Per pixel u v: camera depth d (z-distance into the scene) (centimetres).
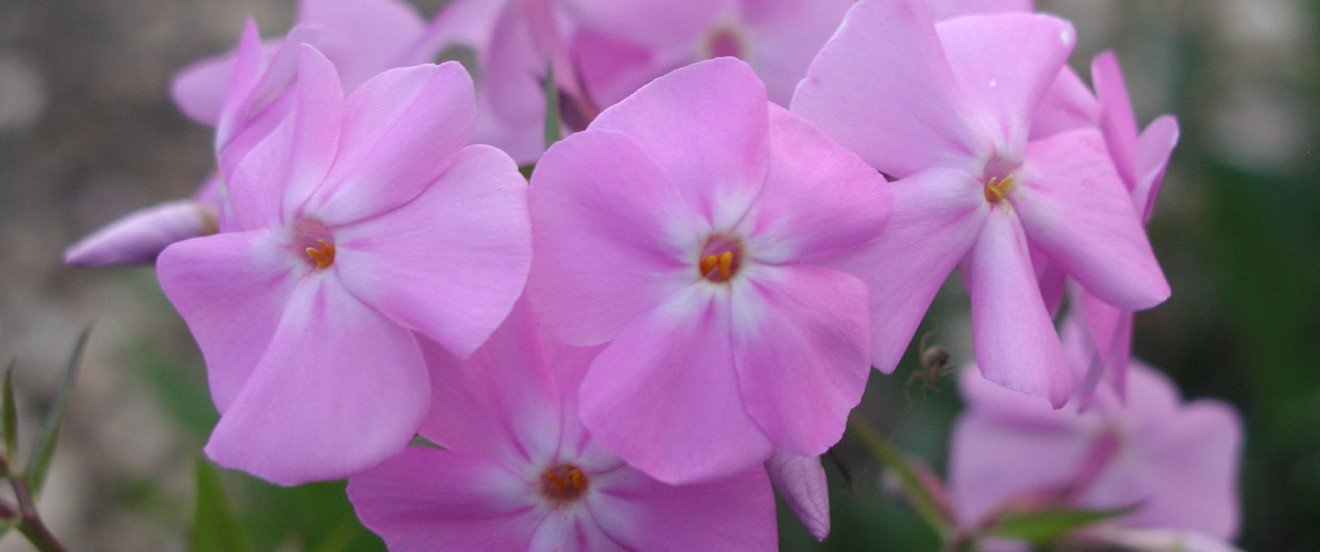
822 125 12
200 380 23
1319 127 29
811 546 23
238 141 13
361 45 17
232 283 12
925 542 22
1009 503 18
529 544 12
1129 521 19
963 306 23
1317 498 25
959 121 13
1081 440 19
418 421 12
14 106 38
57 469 30
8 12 41
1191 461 19
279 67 13
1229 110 31
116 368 32
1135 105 31
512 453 12
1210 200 25
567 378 12
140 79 39
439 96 12
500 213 11
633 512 12
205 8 41
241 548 16
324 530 19
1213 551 17
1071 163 13
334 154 12
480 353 12
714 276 12
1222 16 33
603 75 16
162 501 25
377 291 12
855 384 12
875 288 12
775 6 16
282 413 12
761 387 12
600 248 12
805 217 12
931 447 25
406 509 12
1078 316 15
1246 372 28
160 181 36
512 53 16
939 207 12
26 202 36
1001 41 13
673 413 12
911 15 12
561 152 11
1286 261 24
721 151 12
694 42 16
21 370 32
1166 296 13
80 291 34
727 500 12
